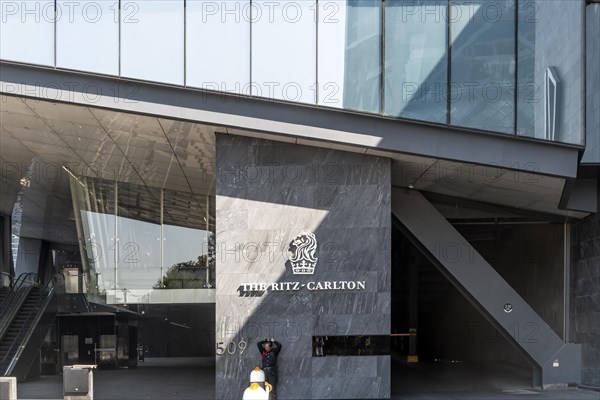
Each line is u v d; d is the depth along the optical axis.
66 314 26.42
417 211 17.27
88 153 18.73
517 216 18.55
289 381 14.57
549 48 14.48
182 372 24.44
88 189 21.83
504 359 24.64
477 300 16.95
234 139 15.18
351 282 14.76
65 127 16.52
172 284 21.12
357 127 14.41
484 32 14.44
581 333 17.42
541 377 16.94
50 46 14.26
